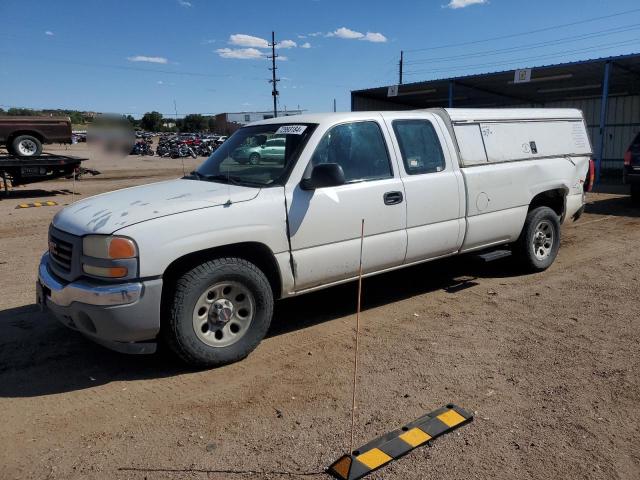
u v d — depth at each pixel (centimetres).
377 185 484
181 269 402
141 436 326
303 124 478
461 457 302
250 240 415
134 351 383
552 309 537
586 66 1767
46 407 362
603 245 819
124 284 368
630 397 364
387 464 295
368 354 439
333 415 347
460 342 460
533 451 307
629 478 284
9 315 538
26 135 1986
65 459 305
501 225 600
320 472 289
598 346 447
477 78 2020
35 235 969
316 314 533
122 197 439
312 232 447
